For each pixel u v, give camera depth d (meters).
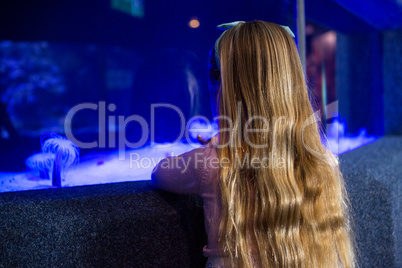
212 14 1.18
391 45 2.23
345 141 1.84
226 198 0.58
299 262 0.56
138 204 0.70
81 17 1.34
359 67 2.12
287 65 0.59
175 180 0.68
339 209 0.62
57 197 0.70
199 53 1.17
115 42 1.35
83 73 1.47
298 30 1.04
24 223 0.62
